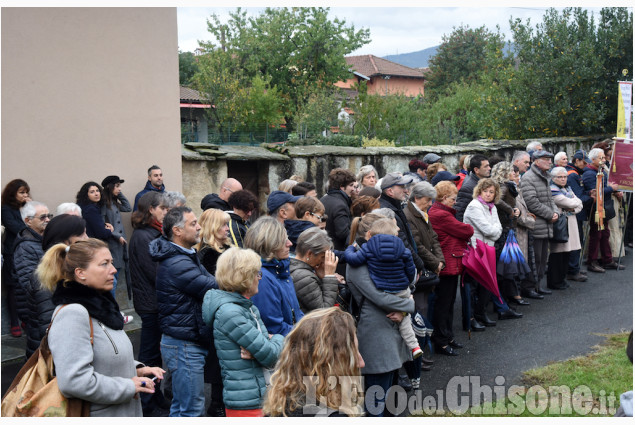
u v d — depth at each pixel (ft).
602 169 29.14
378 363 12.80
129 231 22.18
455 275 18.15
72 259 8.97
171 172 23.57
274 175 29.60
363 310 12.99
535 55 51.08
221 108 91.56
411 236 16.60
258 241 11.75
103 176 21.58
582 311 22.81
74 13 20.52
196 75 96.32
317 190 31.40
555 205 25.04
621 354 18.15
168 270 11.85
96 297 9.12
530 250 24.14
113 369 9.14
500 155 40.52
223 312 10.39
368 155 33.55
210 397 15.55
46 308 12.04
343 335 7.75
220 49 102.32
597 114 48.78
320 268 13.12
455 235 18.04
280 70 116.47
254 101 92.17
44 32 19.85
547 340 19.67
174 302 11.85
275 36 114.62
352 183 19.07
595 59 48.21
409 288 13.87
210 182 26.86
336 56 115.96
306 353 7.72
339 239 17.98
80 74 20.77
